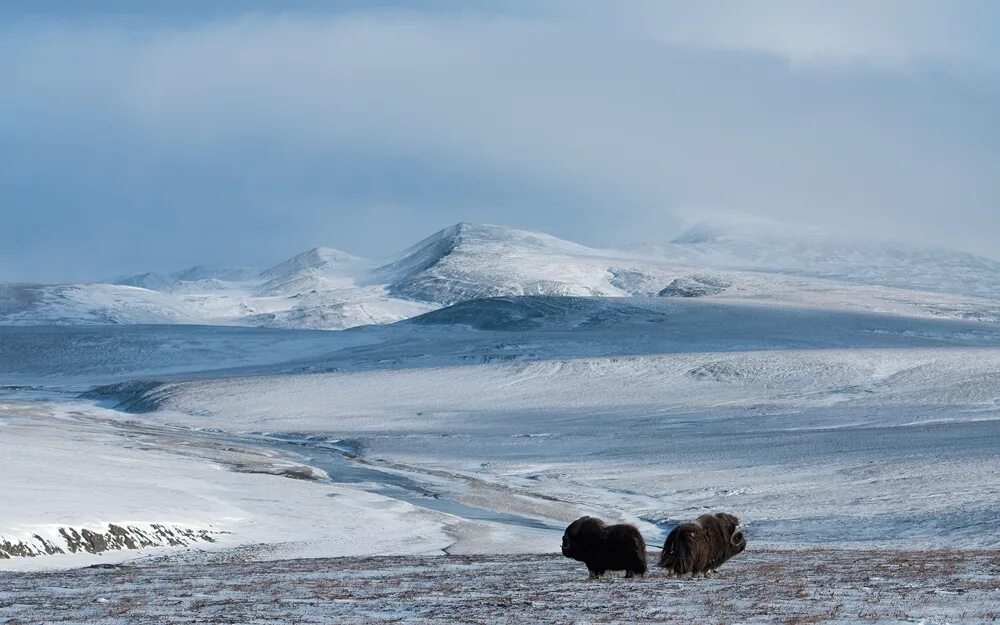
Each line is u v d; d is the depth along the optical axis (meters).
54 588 37.03
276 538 67.06
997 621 21.98
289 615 26.23
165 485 84.69
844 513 75.62
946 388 174.75
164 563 55.03
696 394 184.75
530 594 30.05
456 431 145.50
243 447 128.88
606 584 32.69
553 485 97.31
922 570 36.38
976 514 70.62
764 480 93.25
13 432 127.12
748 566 40.19
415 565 46.09
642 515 80.44
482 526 73.94
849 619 22.84
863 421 140.88
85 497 71.81
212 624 24.22
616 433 136.25
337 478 102.00
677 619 23.67
